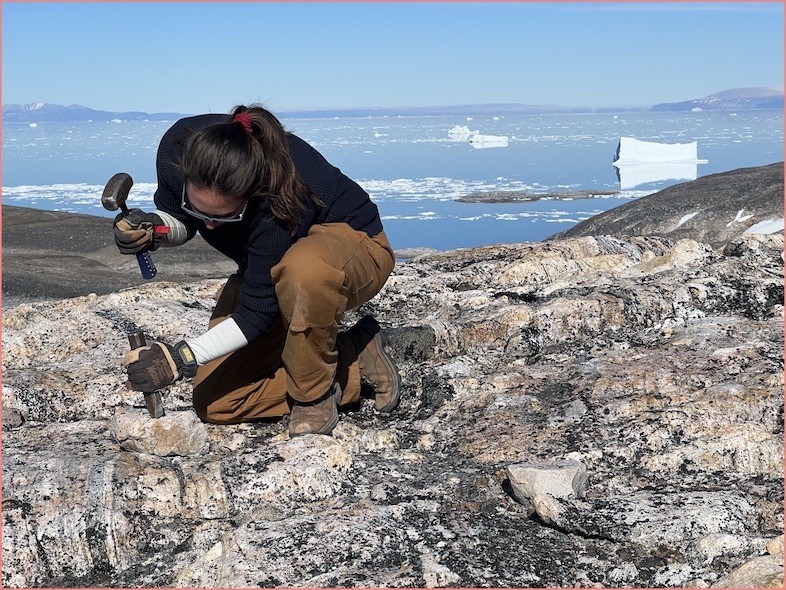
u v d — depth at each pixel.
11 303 17.97
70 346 4.79
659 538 2.86
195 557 3.01
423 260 6.59
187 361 3.21
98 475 3.22
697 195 22.67
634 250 6.68
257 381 3.71
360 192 3.59
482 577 2.70
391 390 4.05
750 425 3.52
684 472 3.41
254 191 3.03
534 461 3.38
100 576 3.00
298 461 3.35
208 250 22.30
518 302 5.41
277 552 2.80
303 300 3.24
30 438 3.69
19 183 189.62
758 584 2.39
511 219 93.50
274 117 3.10
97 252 23.75
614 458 3.49
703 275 5.42
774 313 4.91
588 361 4.38
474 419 3.92
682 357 4.27
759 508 3.07
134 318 5.13
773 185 22.62
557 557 2.85
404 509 3.13
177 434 3.44
